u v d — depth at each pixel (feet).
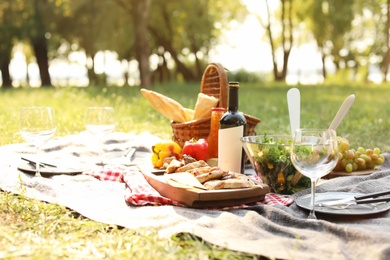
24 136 9.90
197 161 9.45
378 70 101.65
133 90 44.50
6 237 7.01
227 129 9.66
